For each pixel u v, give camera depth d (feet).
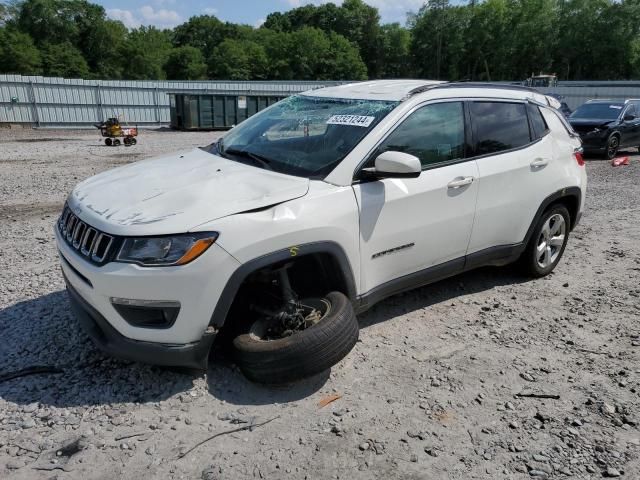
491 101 14.49
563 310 14.61
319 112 13.23
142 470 8.29
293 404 10.05
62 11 295.89
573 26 286.05
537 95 16.19
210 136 80.07
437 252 13.05
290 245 10.04
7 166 42.24
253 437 9.12
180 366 10.03
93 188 11.32
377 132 11.76
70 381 10.52
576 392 10.68
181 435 9.11
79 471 8.23
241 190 10.36
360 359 11.71
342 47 336.29
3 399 9.91
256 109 95.14
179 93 90.12
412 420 9.68
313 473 8.34
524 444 9.12
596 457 8.83
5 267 17.08
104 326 9.72
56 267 17.08
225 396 10.21
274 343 9.78
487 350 12.30
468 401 10.30
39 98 91.09
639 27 275.39
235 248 9.47
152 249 9.15
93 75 295.07
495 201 14.03
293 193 10.39
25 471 8.20
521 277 16.80
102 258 9.38
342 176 11.10
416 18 332.39
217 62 329.72
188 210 9.60
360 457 8.71
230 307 10.43
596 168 43.55
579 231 23.04
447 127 13.21
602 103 53.47
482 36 306.96
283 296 10.53
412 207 12.09
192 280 9.23
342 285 11.14
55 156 50.08
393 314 14.05
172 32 410.31
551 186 15.62
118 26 312.91
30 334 12.37
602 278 17.13
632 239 21.80
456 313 14.24
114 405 9.83
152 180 11.23
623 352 12.34
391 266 12.14
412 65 354.13
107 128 60.95
